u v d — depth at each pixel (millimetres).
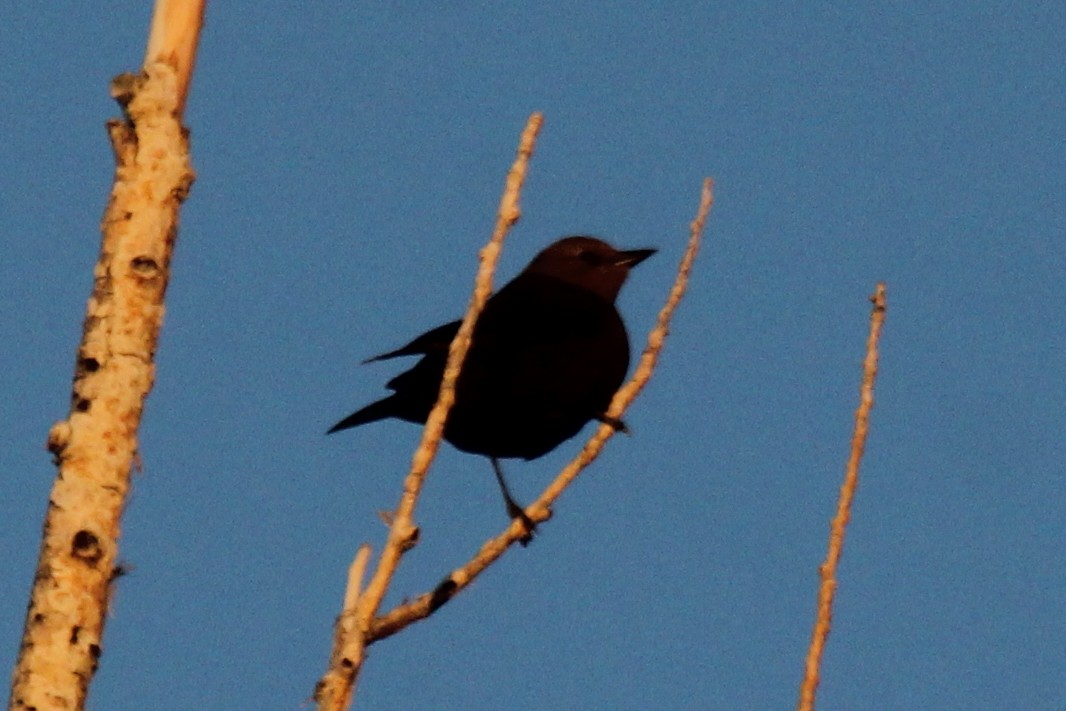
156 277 9883
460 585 10375
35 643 8789
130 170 10117
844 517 9977
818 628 9695
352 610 8914
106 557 9078
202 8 10609
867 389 10227
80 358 9594
